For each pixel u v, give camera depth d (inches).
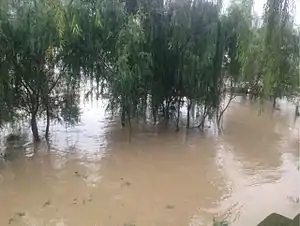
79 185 369.7
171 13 442.6
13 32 380.8
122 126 502.9
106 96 455.5
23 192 355.6
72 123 473.1
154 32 438.9
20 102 427.5
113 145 459.2
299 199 350.6
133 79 424.8
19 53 395.9
